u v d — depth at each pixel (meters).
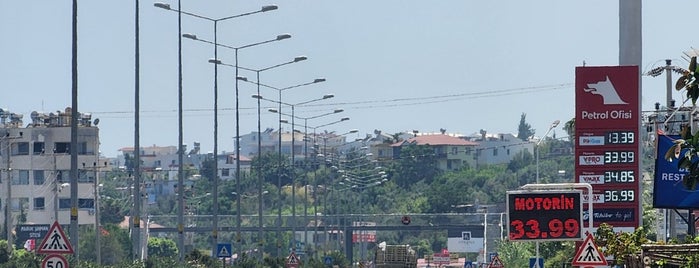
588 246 69.38
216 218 153.62
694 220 80.19
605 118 91.38
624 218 91.69
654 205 79.06
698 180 47.69
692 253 62.03
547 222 74.62
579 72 91.50
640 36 89.38
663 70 98.50
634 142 91.25
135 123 124.19
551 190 75.06
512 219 74.75
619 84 90.88
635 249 67.69
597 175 91.81
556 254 135.88
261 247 177.75
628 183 91.56
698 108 84.12
